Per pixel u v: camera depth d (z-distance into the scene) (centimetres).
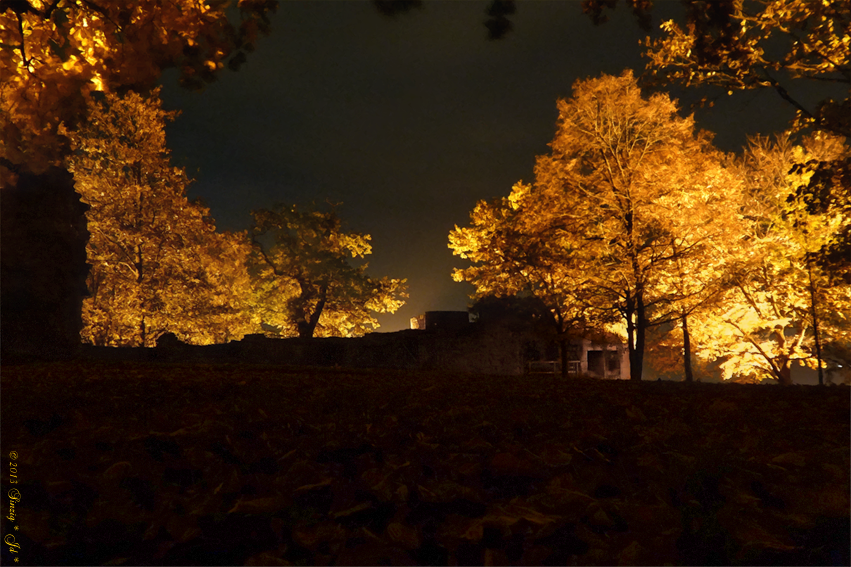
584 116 2447
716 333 3041
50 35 636
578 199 2458
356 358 1789
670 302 2512
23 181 1089
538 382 671
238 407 344
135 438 234
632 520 150
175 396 408
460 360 1809
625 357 2964
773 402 441
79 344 1204
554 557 142
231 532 160
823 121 1098
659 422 299
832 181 1104
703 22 522
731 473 193
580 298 2328
